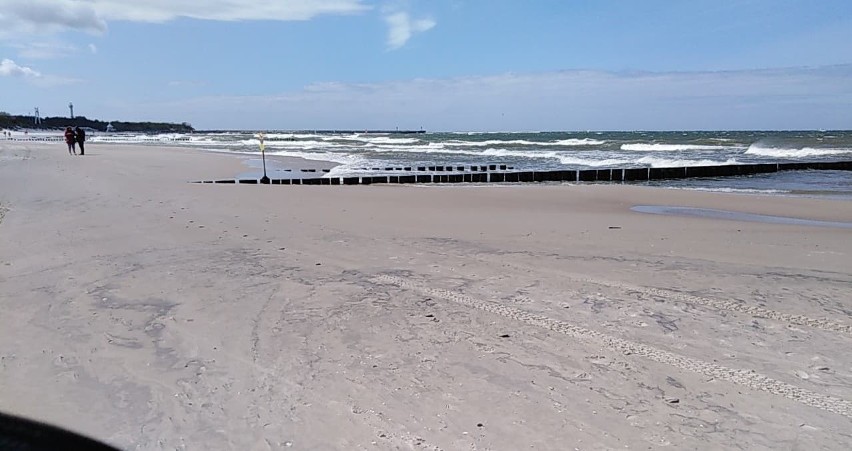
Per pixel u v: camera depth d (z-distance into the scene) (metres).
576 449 2.80
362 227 9.25
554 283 5.74
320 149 52.59
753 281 5.76
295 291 5.53
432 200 13.50
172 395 3.41
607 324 4.54
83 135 30.92
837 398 3.28
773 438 2.88
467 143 62.62
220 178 20.30
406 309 4.96
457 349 4.06
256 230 8.84
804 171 26.83
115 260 6.80
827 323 4.50
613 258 6.90
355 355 3.98
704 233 8.77
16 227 8.90
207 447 2.85
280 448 2.83
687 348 4.04
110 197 12.61
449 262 6.72
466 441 2.88
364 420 3.10
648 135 90.69
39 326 4.60
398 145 62.34
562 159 35.50
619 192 16.16
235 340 4.28
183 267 6.47
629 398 3.32
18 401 3.34
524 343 4.16
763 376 3.58
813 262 6.65
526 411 3.18
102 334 4.42
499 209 11.88
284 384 3.54
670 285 5.64
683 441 2.86
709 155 37.19
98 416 3.17
